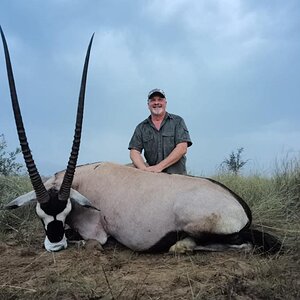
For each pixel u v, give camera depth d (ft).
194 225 7.34
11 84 7.50
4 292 5.69
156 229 7.57
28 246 8.16
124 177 8.10
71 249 7.68
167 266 6.82
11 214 9.75
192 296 5.42
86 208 8.09
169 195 7.59
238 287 5.61
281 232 8.85
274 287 5.61
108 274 6.47
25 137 7.30
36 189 7.40
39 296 5.54
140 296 5.50
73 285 5.80
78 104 7.64
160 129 9.87
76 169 8.61
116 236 7.95
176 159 9.50
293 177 12.07
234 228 7.34
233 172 14.26
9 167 13.20
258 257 7.02
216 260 7.00
